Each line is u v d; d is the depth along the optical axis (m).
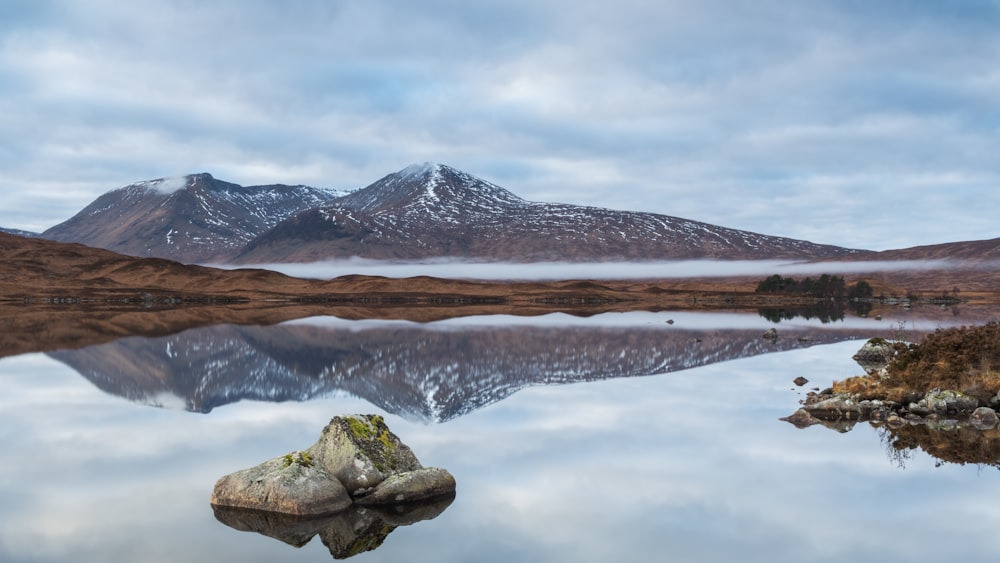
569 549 13.40
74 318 84.50
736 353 47.00
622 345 53.91
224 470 18.44
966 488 16.78
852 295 184.38
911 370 28.58
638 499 16.03
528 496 16.41
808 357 43.88
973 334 29.86
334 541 13.89
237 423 24.17
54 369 38.16
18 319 81.19
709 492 16.58
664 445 20.78
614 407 27.12
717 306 135.62
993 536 13.94
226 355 46.72
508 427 23.44
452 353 48.91
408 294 171.75
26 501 16.12
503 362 43.09
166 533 14.26
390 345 54.81
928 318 86.38
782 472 18.06
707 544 13.61
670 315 99.75
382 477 16.45
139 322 78.94
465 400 29.03
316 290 199.62
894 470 18.23
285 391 31.47
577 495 16.36
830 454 19.77
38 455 19.86
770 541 13.75
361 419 17.80
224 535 14.19
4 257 194.88
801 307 129.50
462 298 163.50
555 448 20.52
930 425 23.53
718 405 27.45
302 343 56.19
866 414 25.28
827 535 14.00
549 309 121.50
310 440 21.56
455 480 17.20
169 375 36.56
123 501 16.16
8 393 30.56
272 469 16.00
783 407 26.95
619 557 13.04
